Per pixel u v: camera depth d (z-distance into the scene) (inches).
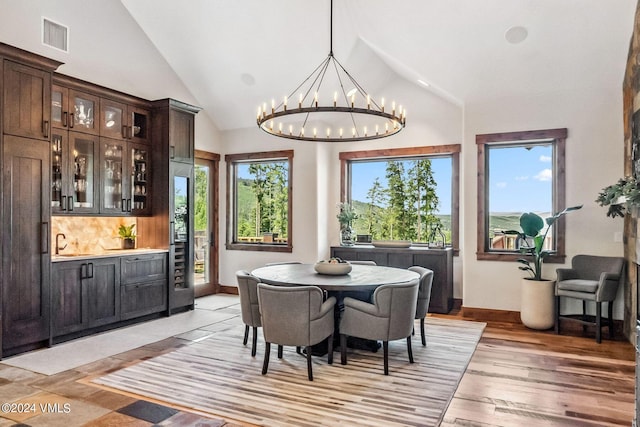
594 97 202.2
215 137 291.1
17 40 169.9
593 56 188.5
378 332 143.3
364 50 220.2
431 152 254.5
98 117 199.5
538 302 198.1
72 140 187.3
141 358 157.3
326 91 246.7
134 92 223.5
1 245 152.6
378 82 253.0
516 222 223.9
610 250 199.5
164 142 224.5
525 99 214.1
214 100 267.7
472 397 126.0
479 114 223.0
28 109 160.2
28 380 135.9
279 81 240.7
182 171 232.7
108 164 205.0
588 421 111.5
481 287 222.4
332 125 277.9
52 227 193.8
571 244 206.2
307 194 269.3
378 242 256.4
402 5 183.8
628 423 110.4
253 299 160.4
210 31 215.8
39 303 165.0
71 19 187.8
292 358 158.2
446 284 234.2
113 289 196.4
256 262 284.7
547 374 144.5
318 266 171.9
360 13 192.5
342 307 173.9
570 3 168.9
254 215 291.4
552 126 209.5
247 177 294.0
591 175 202.8
